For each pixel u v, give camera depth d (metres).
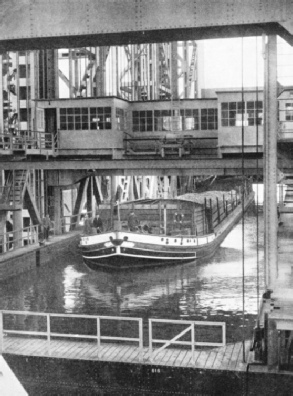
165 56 54.97
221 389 13.30
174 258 31.66
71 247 37.62
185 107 39.84
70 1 12.82
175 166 30.19
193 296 24.47
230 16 12.32
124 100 39.84
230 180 65.94
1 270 27.95
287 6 12.11
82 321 20.95
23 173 35.19
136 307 22.88
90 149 38.78
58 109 39.12
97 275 29.75
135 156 40.09
